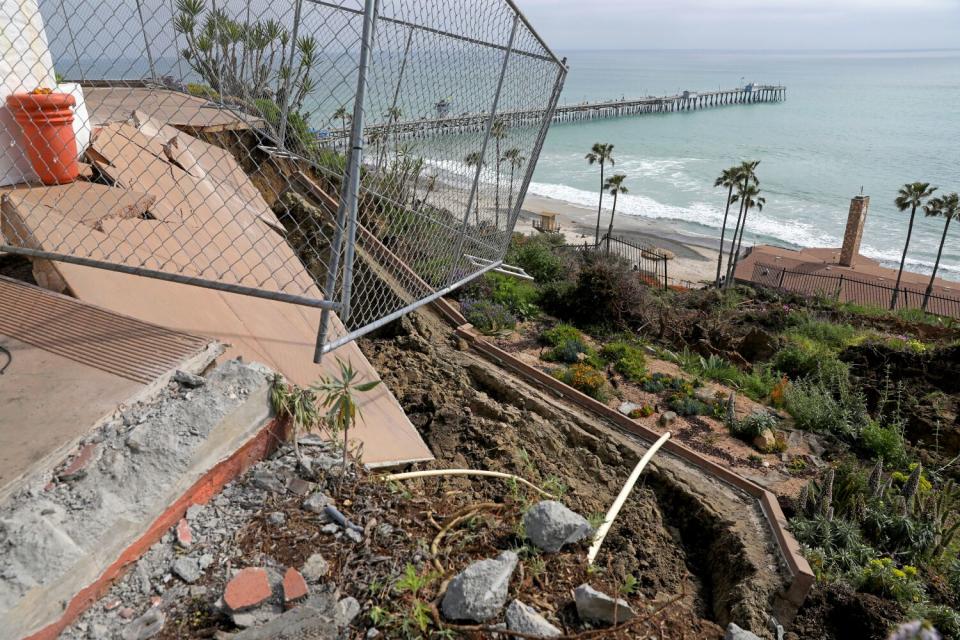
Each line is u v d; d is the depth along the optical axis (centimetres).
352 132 337
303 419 374
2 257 494
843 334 1392
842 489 712
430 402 718
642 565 560
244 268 551
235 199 693
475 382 841
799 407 902
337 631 266
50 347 366
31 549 245
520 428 713
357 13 385
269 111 748
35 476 279
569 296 1215
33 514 259
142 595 274
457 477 493
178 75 522
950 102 15838
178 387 345
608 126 11475
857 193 6669
